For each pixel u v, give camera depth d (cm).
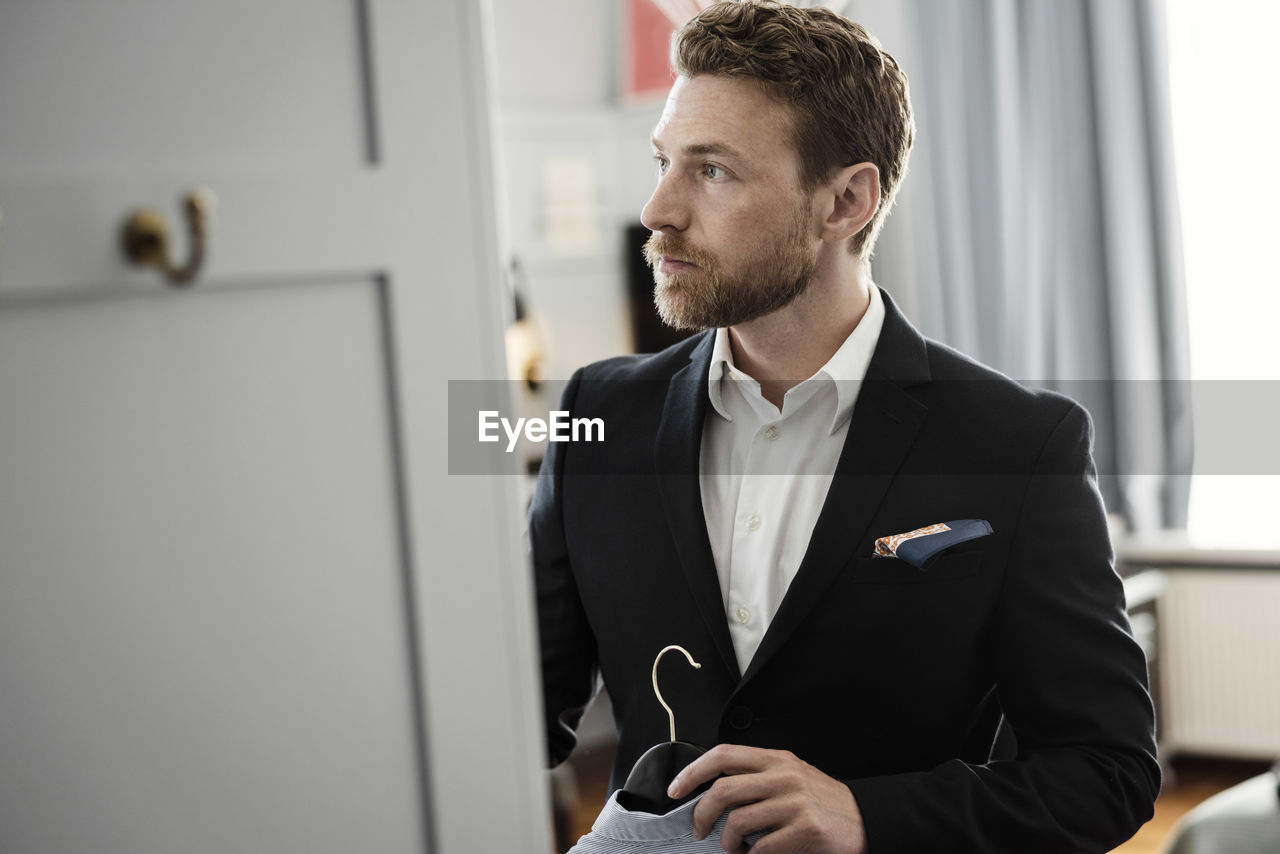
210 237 70
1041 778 111
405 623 81
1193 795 353
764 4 118
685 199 116
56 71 65
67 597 68
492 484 85
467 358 83
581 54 396
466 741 84
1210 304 363
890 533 117
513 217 388
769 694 118
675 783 107
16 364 66
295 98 74
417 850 82
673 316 118
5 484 66
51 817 68
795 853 103
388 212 78
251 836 75
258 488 75
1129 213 357
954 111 373
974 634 118
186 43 70
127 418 70
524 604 87
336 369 77
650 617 125
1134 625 342
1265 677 354
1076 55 357
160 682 72
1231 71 358
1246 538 361
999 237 373
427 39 79
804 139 114
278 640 76
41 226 65
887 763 119
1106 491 367
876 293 130
